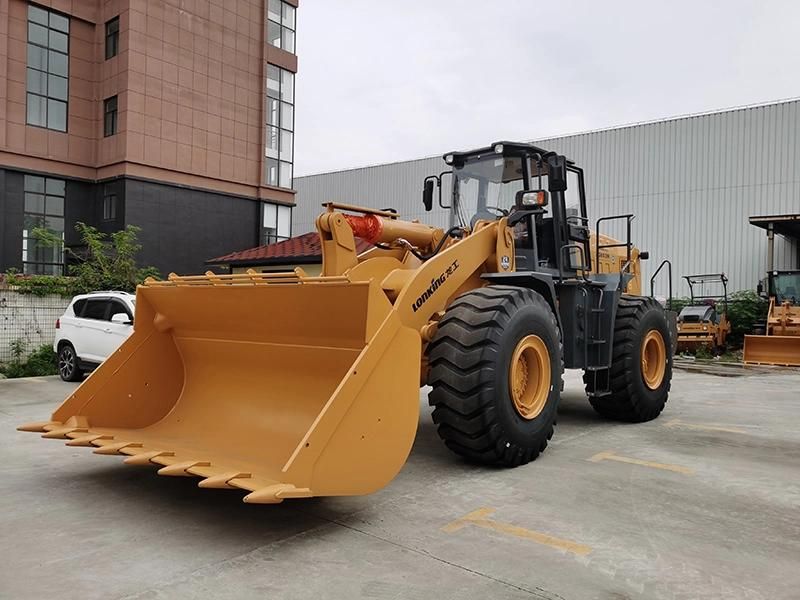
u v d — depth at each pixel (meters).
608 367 6.64
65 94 18.91
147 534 3.72
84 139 19.23
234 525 3.87
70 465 5.32
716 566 3.32
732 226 22.47
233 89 21.20
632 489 4.63
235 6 21.25
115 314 10.54
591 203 25.12
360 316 4.01
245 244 21.72
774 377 12.83
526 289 5.31
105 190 19.27
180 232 19.89
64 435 4.58
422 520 3.96
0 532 3.76
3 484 4.74
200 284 4.80
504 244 5.67
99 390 4.95
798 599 2.96
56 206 18.86
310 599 2.93
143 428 5.07
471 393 4.81
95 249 14.48
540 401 5.35
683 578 3.17
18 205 17.97
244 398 4.88
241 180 21.42
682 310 19.19
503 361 4.90
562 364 5.61
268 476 3.64
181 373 5.41
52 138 18.61
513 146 6.13
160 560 3.35
